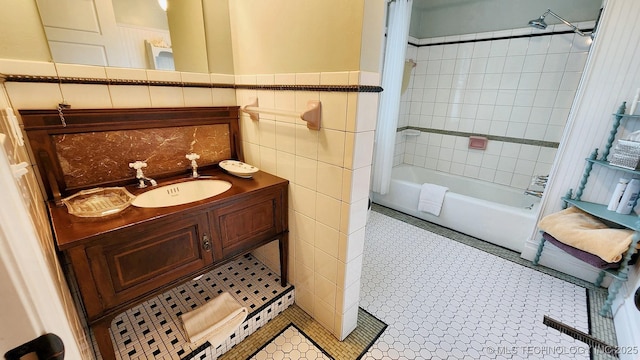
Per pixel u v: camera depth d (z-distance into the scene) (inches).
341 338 58.4
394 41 100.0
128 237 38.4
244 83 62.5
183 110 57.3
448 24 118.4
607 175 70.2
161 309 60.2
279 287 67.1
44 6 40.8
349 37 40.7
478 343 58.4
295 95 51.4
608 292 68.4
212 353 53.0
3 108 31.3
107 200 46.1
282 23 49.9
